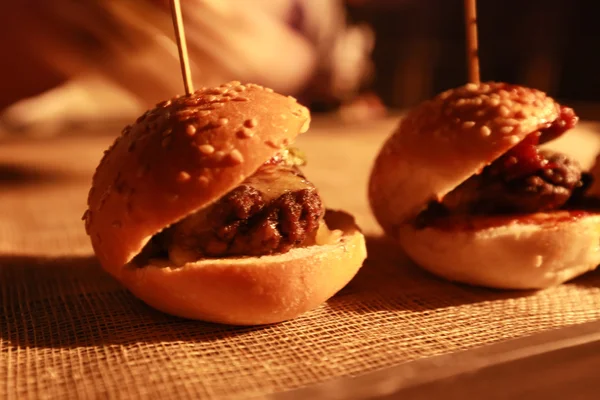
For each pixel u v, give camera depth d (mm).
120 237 194
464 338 197
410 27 804
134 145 201
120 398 170
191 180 189
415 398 168
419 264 246
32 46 408
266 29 441
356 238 219
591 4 708
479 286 235
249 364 184
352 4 764
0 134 608
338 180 397
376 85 824
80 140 562
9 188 376
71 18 375
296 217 202
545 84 738
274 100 207
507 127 219
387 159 245
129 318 212
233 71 410
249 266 194
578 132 535
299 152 232
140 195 192
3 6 385
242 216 198
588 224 222
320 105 776
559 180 230
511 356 179
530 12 742
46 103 693
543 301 223
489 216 234
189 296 196
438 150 226
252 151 192
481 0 759
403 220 243
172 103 210
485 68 768
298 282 199
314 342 197
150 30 369
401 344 194
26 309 219
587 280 240
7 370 183
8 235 292
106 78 406
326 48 587
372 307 220
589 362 179
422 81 812
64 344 196
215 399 168
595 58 718
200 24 377
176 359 187
